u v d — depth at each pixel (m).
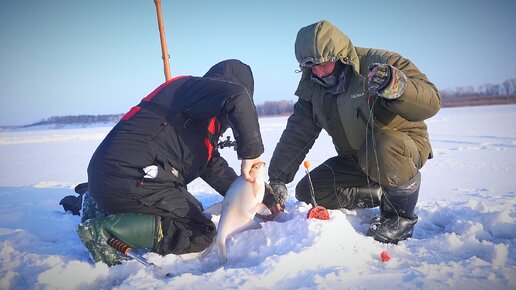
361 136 2.83
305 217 2.79
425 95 2.40
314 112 3.09
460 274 2.04
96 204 2.96
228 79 2.78
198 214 2.75
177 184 2.71
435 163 7.16
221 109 2.49
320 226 2.49
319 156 9.24
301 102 3.25
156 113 2.56
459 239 2.50
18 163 10.52
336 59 2.69
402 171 2.59
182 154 2.63
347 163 3.29
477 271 2.07
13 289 2.19
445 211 3.29
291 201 4.14
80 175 7.81
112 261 2.46
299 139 3.24
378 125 2.72
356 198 3.29
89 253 2.66
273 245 2.50
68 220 3.77
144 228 2.52
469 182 5.32
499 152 8.34
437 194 4.65
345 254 2.36
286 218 2.98
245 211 2.58
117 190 2.48
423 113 2.46
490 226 2.87
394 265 2.25
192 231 2.67
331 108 2.96
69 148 15.52
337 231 2.50
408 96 2.34
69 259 2.58
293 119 3.28
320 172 3.36
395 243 2.64
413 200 2.70
